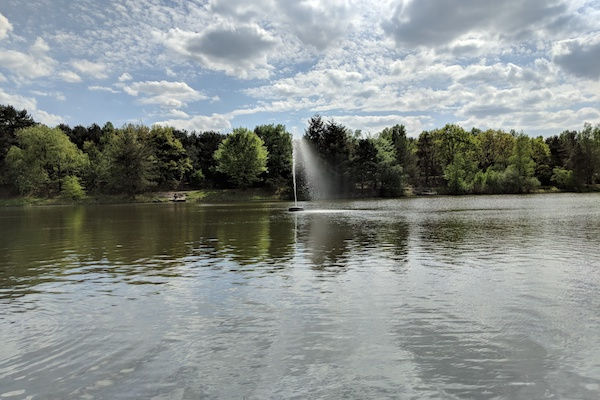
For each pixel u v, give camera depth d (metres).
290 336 6.55
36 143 81.69
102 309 8.22
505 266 11.92
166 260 13.77
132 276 11.30
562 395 4.69
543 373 5.22
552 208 39.66
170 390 4.90
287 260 13.35
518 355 5.75
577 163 95.31
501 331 6.66
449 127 108.88
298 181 83.81
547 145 111.00
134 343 6.38
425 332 6.64
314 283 10.07
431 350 5.95
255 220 30.41
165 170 95.56
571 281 10.01
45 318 7.68
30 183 79.44
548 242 16.73
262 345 6.20
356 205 53.78
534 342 6.19
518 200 59.88
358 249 15.48
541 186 102.75
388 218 30.70
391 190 86.19
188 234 21.66
